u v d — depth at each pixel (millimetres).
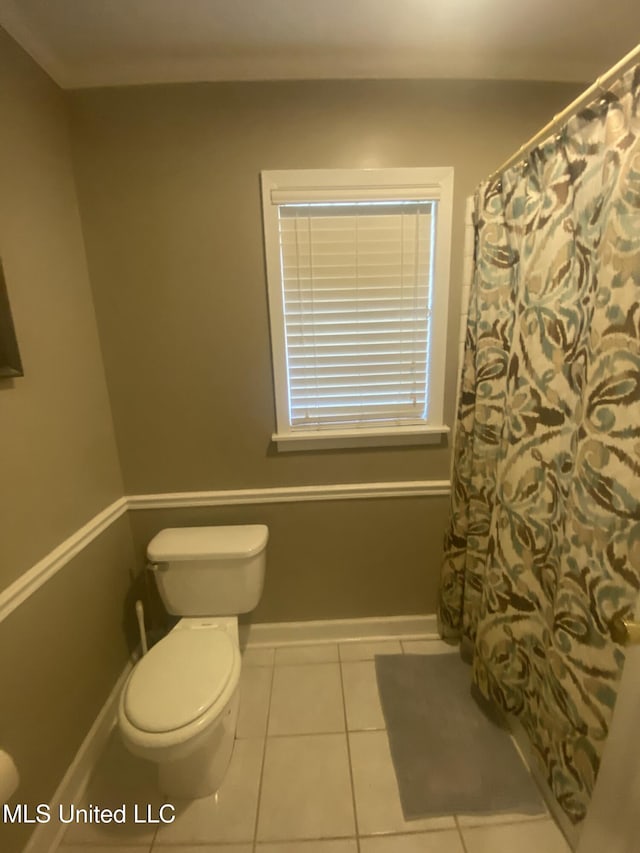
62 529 1298
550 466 1149
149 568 1557
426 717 1509
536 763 1284
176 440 1685
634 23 1279
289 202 1479
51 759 1186
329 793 1266
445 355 1662
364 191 1487
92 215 1484
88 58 1335
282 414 1664
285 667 1750
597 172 921
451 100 1476
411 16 1229
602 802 843
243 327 1600
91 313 1532
